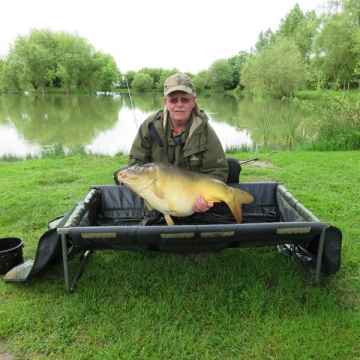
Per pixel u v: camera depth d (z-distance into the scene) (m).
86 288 2.23
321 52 27.62
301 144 7.97
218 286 2.28
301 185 4.52
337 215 3.42
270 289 2.26
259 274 2.41
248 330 1.91
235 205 2.40
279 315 2.03
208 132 2.71
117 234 1.99
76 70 39.81
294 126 8.58
